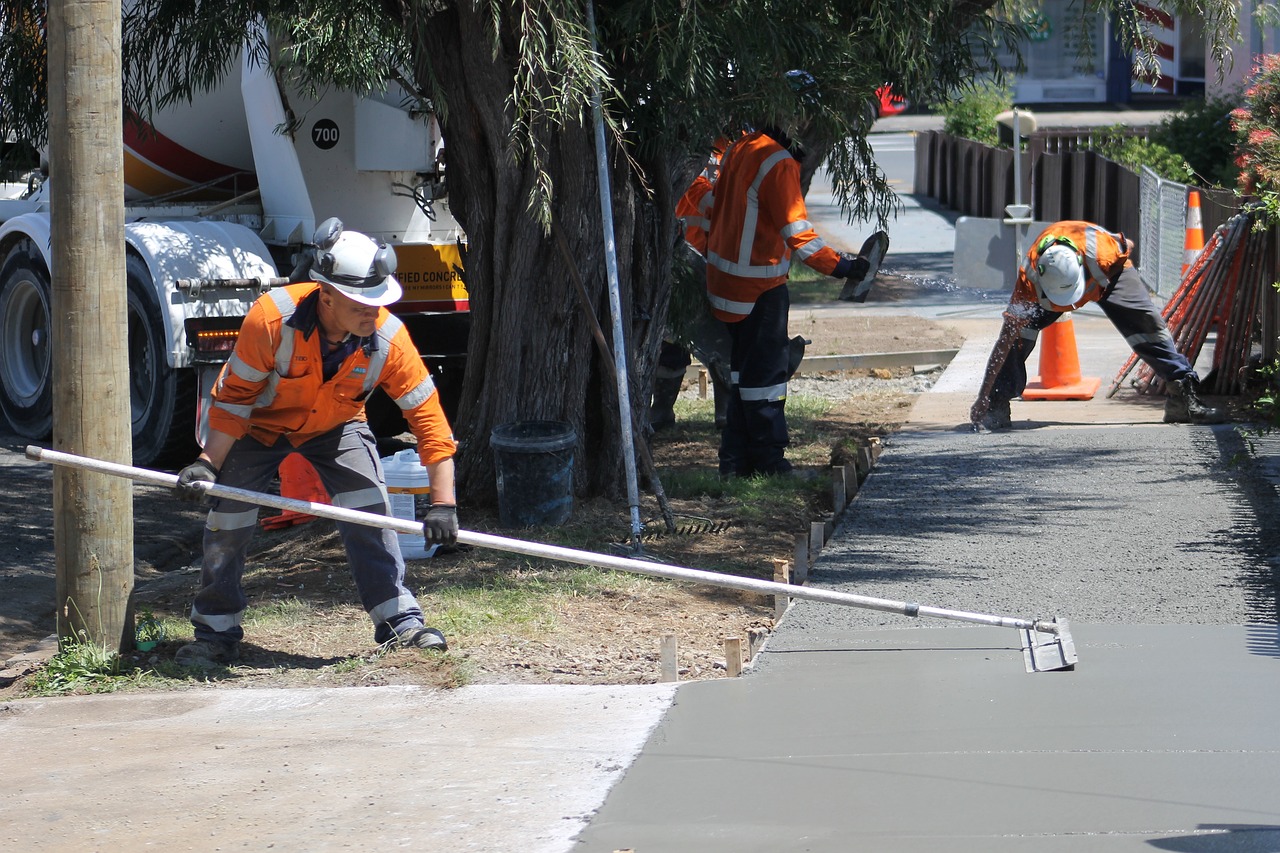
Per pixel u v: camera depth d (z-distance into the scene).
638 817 4.69
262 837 4.73
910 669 6.34
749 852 4.31
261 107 12.46
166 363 12.10
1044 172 26.92
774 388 11.23
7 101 11.08
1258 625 6.81
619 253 10.22
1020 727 5.41
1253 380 13.54
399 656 6.90
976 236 16.97
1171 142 26.47
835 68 10.08
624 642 7.39
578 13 9.05
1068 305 12.11
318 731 5.88
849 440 12.62
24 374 14.23
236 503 6.88
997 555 8.45
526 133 9.62
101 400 6.89
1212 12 12.49
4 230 13.97
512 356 10.17
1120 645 6.56
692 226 12.40
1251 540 8.51
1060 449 11.57
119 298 6.88
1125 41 12.63
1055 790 4.69
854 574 8.16
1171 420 12.47
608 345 10.30
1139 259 22.20
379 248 6.38
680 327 11.95
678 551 9.26
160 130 13.17
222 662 7.05
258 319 6.44
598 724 5.77
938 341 18.08
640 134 10.05
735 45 9.46
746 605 8.12
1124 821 4.39
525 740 5.61
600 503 10.41
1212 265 13.26
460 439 10.47
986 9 12.02
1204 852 4.11
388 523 6.43
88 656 6.88
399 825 4.77
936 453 11.66
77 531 6.95
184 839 4.74
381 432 13.46
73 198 6.73
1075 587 7.68
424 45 9.80
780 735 5.47
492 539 6.42
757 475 11.30
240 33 11.06
